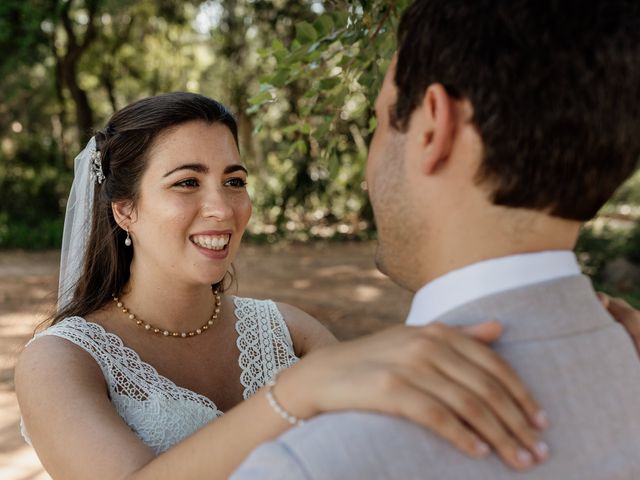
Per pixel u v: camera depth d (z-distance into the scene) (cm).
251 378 190
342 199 1568
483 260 87
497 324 82
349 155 1337
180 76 1781
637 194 1689
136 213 177
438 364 79
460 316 86
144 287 179
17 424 455
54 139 1562
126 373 168
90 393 152
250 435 94
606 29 83
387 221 95
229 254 181
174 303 181
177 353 182
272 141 1602
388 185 94
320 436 77
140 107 179
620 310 108
